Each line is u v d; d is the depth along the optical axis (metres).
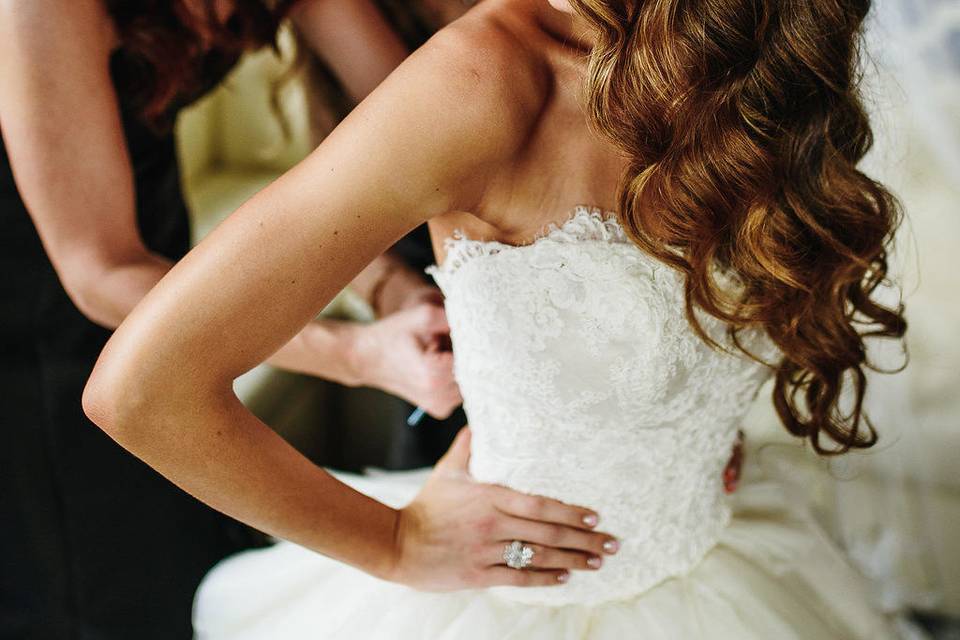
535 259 0.84
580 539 0.96
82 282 1.15
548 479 0.94
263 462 0.83
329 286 0.76
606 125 0.81
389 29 1.41
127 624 1.60
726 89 0.80
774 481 1.24
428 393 1.20
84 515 1.52
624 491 0.96
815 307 0.91
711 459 1.03
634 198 0.83
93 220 1.14
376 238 0.77
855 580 1.18
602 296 0.84
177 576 1.58
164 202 1.46
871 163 1.16
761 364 0.97
